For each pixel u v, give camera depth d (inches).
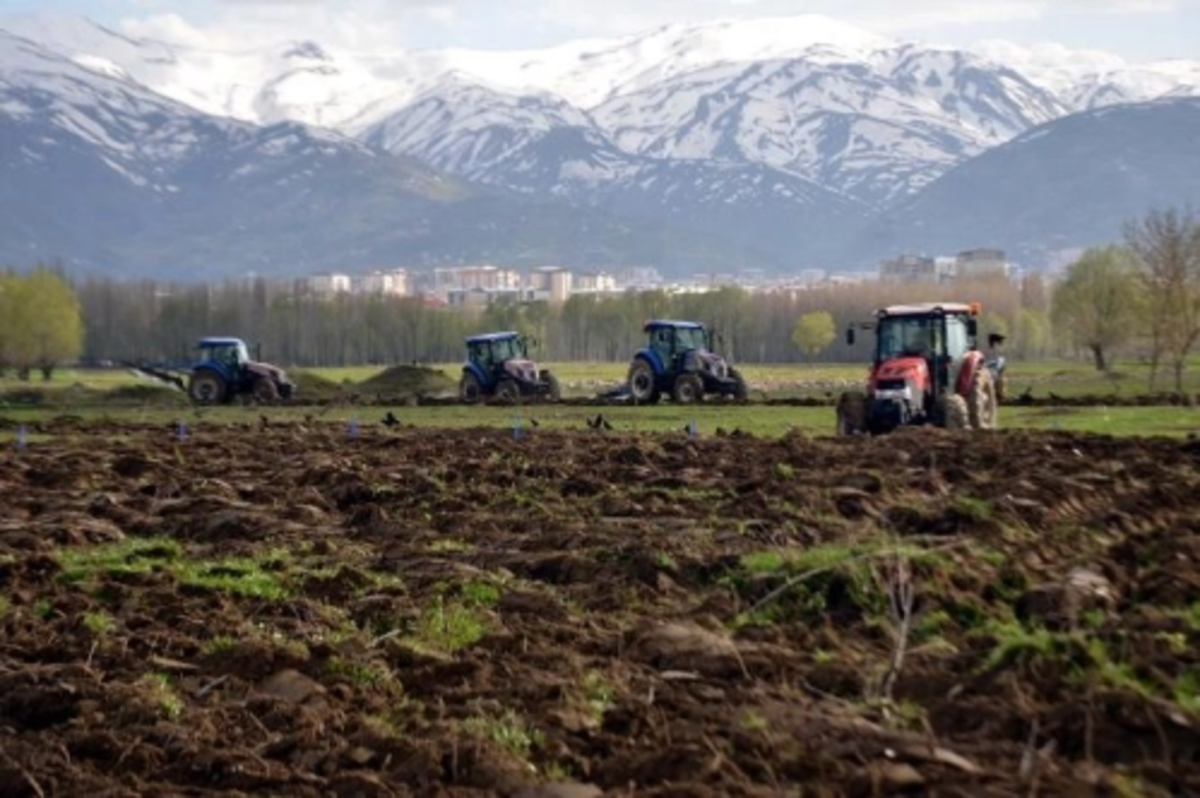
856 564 1147.9
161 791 826.8
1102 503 1518.2
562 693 944.9
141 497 1907.0
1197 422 2874.0
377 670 1035.3
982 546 1256.2
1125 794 722.8
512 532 1566.2
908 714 867.4
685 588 1251.2
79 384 5964.6
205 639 1141.1
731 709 891.4
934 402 2655.0
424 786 810.2
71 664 1059.9
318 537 1576.0
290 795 813.2
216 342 4749.0
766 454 2130.9
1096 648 920.9
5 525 1674.5
